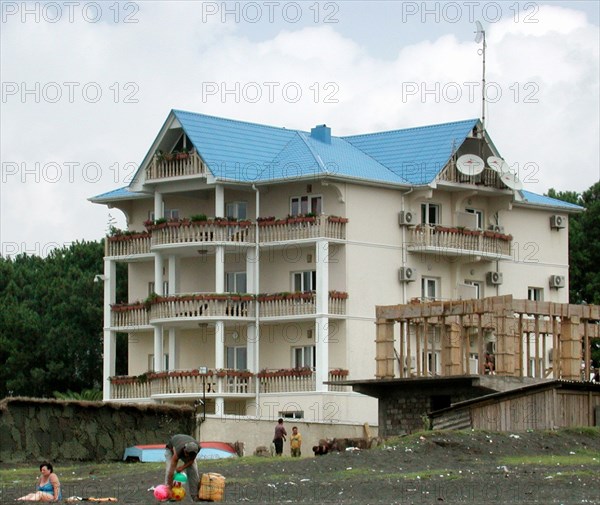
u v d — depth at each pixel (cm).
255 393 8925
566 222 10131
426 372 7656
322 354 8788
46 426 7231
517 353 7938
